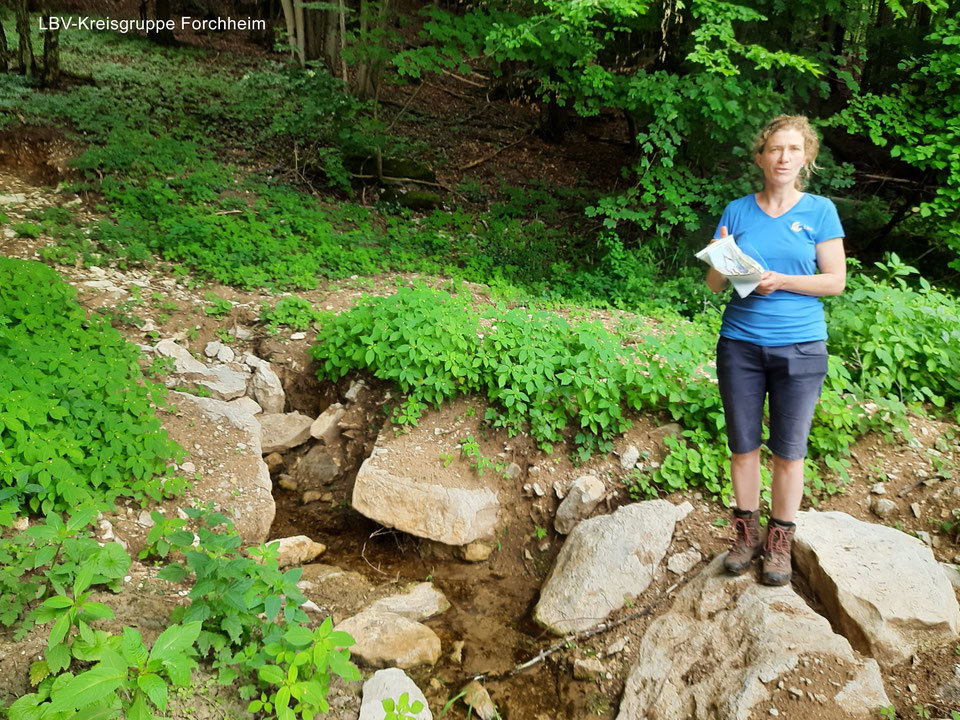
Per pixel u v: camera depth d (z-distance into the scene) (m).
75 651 2.87
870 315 5.63
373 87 13.20
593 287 8.23
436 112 14.95
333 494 5.29
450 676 3.83
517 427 5.11
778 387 3.35
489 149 13.38
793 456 3.39
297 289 6.97
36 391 4.33
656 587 4.08
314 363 5.98
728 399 3.46
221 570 3.35
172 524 3.81
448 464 4.97
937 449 4.70
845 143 10.93
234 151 10.47
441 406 5.34
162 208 8.19
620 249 8.38
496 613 4.34
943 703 3.16
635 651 3.78
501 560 4.75
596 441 5.00
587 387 5.01
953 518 4.16
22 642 3.08
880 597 3.49
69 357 4.77
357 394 5.63
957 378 5.23
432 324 5.49
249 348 6.07
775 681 3.18
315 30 13.95
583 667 3.78
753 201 3.34
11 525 3.55
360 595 4.28
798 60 7.02
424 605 4.25
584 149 14.09
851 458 4.65
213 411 5.19
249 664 3.22
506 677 3.84
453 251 9.12
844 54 9.37
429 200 10.56
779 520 3.58
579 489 4.70
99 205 8.16
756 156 3.30
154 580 3.78
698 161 8.79
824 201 3.20
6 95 10.41
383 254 8.41
